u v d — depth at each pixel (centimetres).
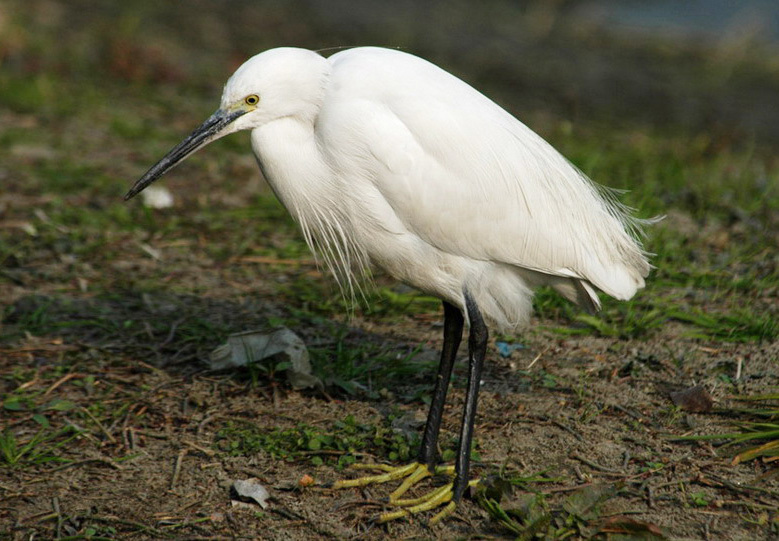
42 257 998
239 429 685
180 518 582
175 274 975
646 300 895
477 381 626
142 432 682
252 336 769
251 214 1136
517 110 2006
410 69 625
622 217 752
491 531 576
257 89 627
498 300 666
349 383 741
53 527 569
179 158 653
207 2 2838
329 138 618
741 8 3472
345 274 794
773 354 773
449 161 610
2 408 705
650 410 707
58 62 1864
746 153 1692
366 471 641
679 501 594
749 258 982
